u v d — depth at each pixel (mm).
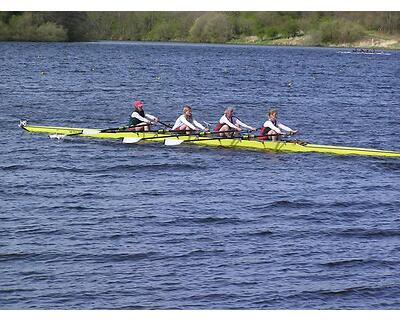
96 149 69125
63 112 101750
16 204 49688
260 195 53062
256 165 62875
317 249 41594
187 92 138000
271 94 137875
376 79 184375
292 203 50969
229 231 44469
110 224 45438
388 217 48219
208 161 64250
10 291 35625
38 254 40156
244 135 71500
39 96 121188
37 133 77312
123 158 65250
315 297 35438
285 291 35969
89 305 34312
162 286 36375
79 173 59500
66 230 44156
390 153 67562
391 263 39688
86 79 161000
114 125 91625
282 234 44094
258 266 38906
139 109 74375
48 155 66250
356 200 52219
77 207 49156
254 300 34969
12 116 95125
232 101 123812
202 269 38500
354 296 35656
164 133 72750
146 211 48406
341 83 168875
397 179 59094
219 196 52625
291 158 65688
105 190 54031
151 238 42906
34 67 191125
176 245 41812
